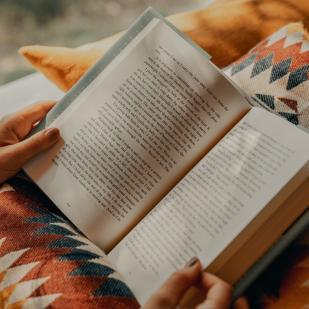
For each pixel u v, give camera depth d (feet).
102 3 4.47
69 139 1.92
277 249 1.58
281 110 2.00
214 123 1.78
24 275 1.64
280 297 1.64
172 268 1.60
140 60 1.86
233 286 1.57
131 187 1.82
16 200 1.90
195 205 1.67
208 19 2.73
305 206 1.60
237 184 1.63
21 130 2.13
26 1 4.32
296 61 2.05
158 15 1.91
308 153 1.57
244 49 2.62
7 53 4.21
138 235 1.73
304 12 2.66
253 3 2.74
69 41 4.30
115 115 1.87
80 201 1.86
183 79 1.81
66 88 2.61
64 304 1.53
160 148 1.81
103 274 1.62
